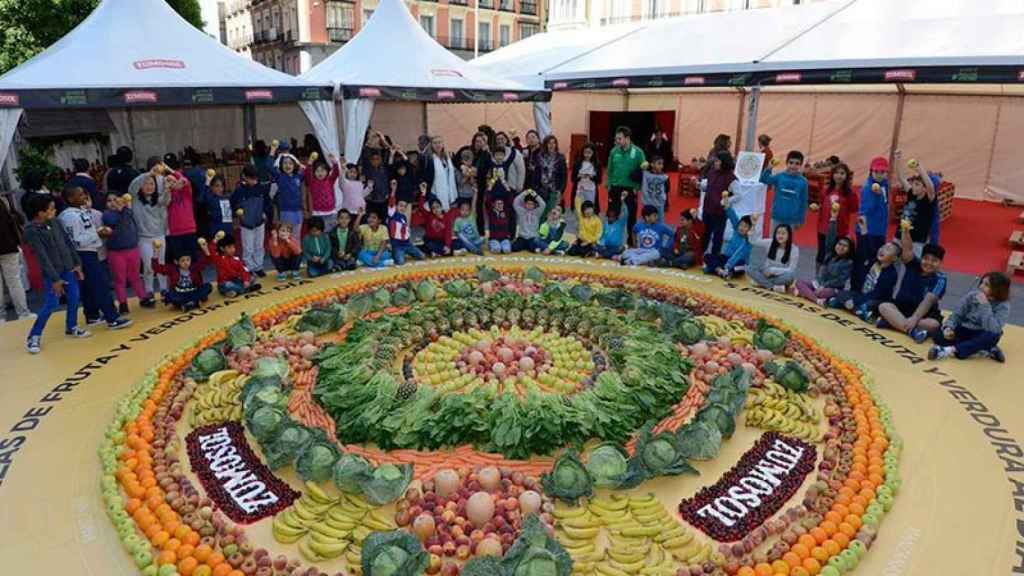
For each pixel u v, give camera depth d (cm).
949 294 920
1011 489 467
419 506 418
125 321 762
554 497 430
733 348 675
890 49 991
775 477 466
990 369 666
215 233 907
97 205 899
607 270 1007
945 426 554
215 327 755
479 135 1216
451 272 982
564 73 1346
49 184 1062
